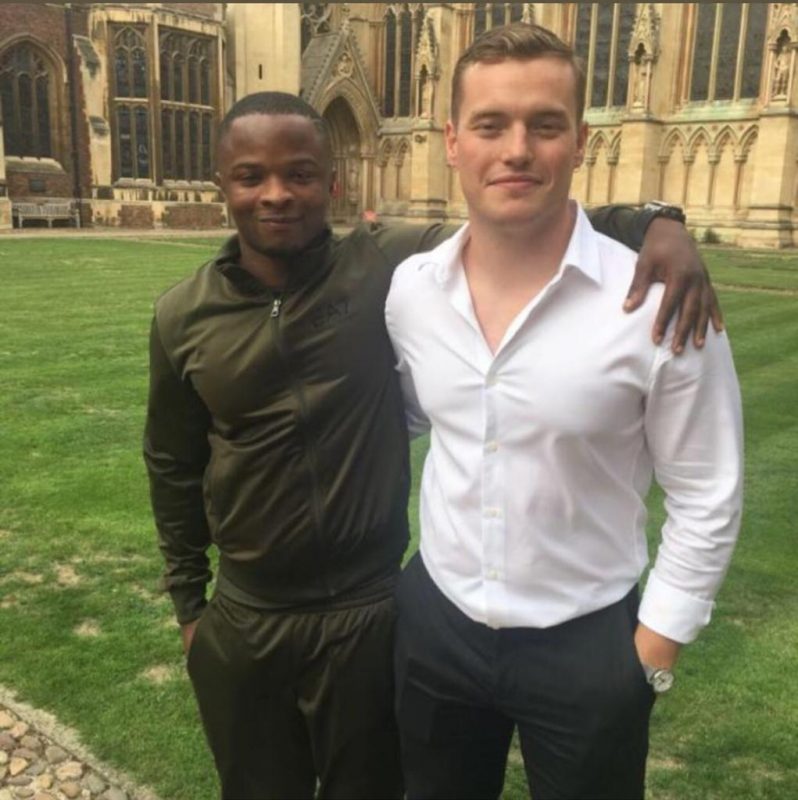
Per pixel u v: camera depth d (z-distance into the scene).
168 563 2.62
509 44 1.82
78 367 10.09
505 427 1.91
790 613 4.60
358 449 2.24
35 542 5.40
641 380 1.84
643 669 1.96
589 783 2.04
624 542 2.03
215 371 2.22
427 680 2.21
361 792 2.45
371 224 2.48
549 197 1.84
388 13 45.56
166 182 41.41
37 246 27.89
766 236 34.03
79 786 3.27
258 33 43.25
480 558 2.01
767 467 6.84
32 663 4.06
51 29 38.16
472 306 1.93
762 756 3.49
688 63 36.56
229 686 2.40
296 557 2.27
